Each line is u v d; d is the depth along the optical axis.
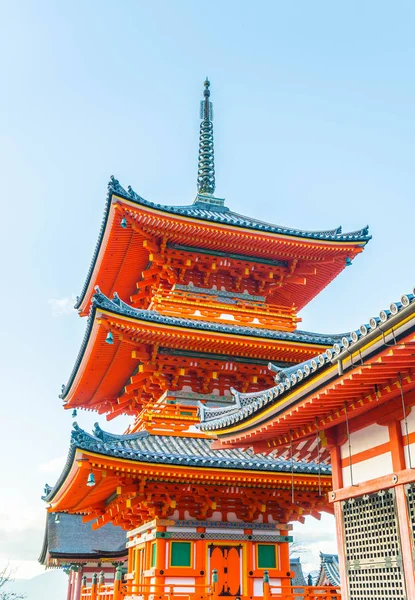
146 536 23.16
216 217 27.84
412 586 11.66
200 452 23.17
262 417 14.88
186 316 27.62
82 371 29.02
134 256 29.80
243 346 25.47
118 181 25.88
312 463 22.62
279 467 21.77
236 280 29.91
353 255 30.23
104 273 31.52
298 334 27.75
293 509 23.69
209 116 38.31
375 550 13.10
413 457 12.40
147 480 21.59
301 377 12.56
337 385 11.99
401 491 12.34
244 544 22.66
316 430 15.10
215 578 19.80
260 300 30.20
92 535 40.84
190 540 22.09
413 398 12.22
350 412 13.66
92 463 20.00
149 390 27.02
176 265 28.55
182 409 25.62
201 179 36.22
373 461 13.73
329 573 40.31
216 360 26.08
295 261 30.17
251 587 22.06
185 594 19.77
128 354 26.50
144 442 23.50
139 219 26.45
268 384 27.38
